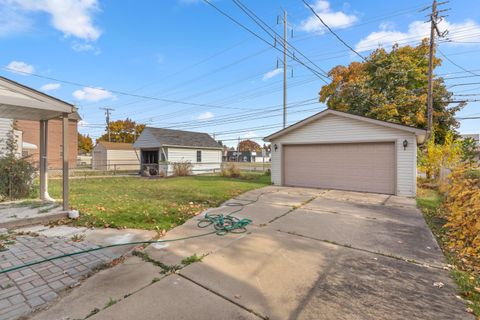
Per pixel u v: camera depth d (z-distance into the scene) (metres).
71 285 2.48
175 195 7.86
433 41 12.18
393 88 15.84
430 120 12.22
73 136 22.06
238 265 2.95
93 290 2.38
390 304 2.20
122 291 2.37
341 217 5.29
